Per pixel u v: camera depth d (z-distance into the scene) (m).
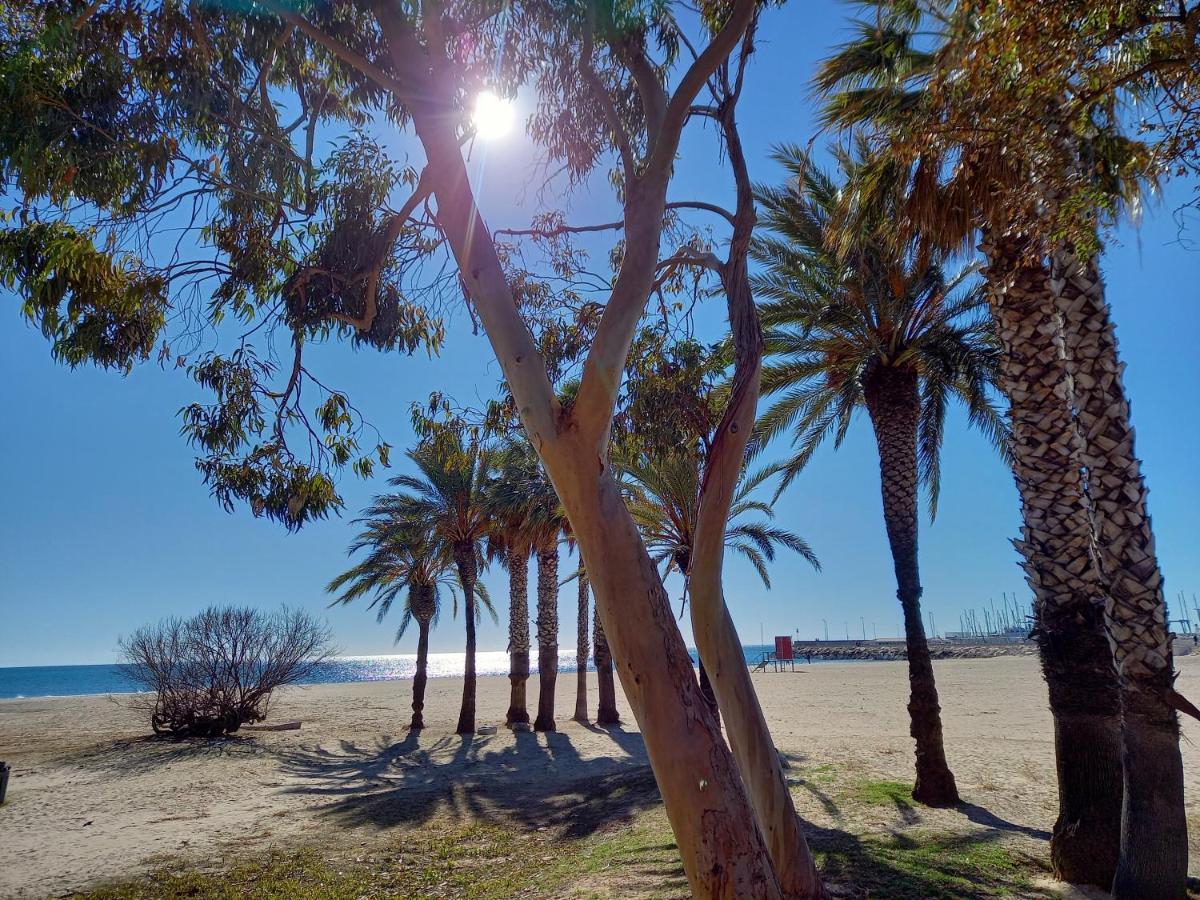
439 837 11.25
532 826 11.51
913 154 5.76
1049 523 7.33
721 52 4.77
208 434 6.77
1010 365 7.82
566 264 7.97
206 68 5.60
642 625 3.87
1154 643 5.94
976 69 4.93
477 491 24.70
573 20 5.66
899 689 34.41
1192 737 15.54
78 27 5.14
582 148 6.98
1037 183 5.43
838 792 10.72
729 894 3.54
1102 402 6.27
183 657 25.47
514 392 4.32
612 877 7.43
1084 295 6.41
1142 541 6.07
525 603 28.05
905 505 11.13
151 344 6.46
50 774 18.69
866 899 6.21
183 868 10.20
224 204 6.55
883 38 7.85
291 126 6.23
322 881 9.28
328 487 7.15
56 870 10.29
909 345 11.34
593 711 32.06
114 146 5.43
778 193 11.59
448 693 45.09
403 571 28.77
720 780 3.70
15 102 4.98
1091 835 6.64
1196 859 7.55
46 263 5.59
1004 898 6.31
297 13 5.30
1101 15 4.50
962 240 7.58
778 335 11.86
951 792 10.11
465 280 4.63
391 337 7.12
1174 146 4.62
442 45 5.15
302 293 6.47
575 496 4.07
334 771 18.44
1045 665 7.24
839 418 14.38
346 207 6.41
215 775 18.02
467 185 4.77
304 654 27.33
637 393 7.91
